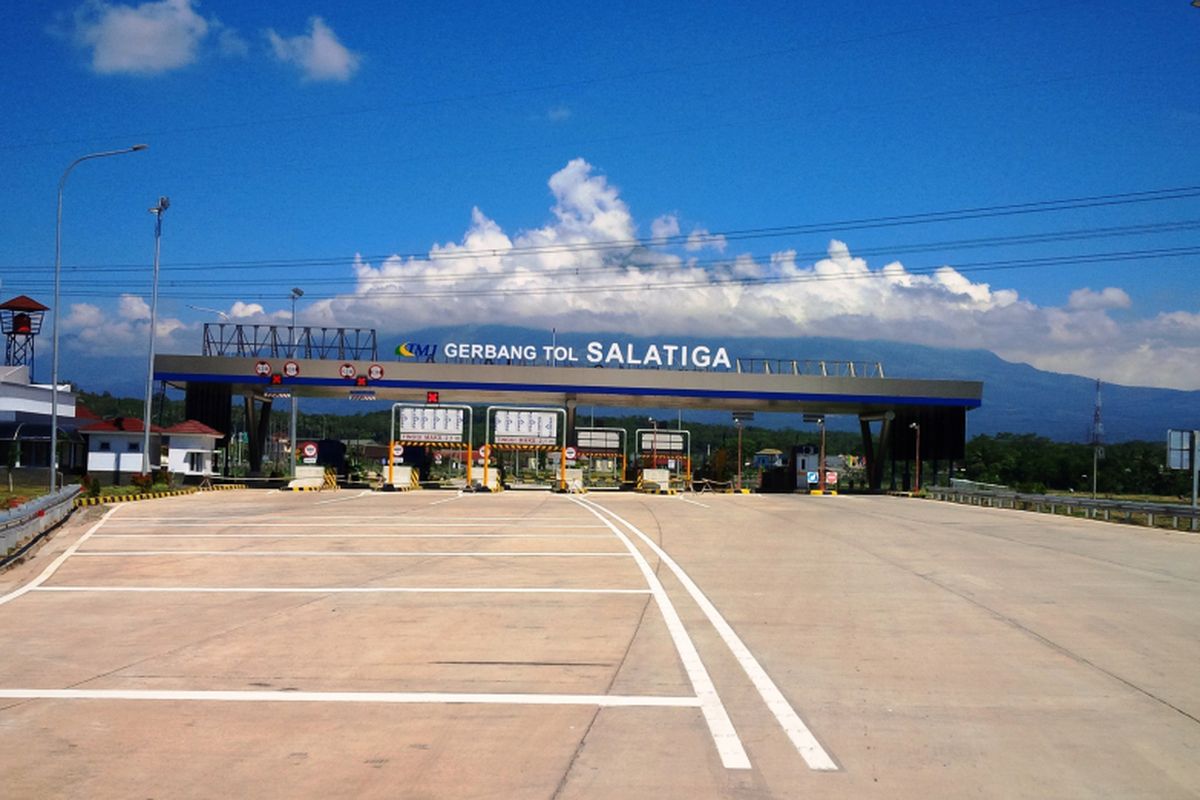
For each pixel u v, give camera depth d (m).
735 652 10.88
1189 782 6.56
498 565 19.55
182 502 41.19
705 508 41.66
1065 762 6.97
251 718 8.05
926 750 7.21
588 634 11.98
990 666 10.17
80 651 10.83
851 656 10.66
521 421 57.75
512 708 8.41
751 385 59.38
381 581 17.00
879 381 59.75
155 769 6.71
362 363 58.16
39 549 22.34
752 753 7.11
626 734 7.61
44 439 48.53
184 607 14.05
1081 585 16.91
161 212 48.16
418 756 7.03
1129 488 79.31
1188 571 19.25
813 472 63.03
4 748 7.20
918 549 23.52
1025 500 43.59
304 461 59.19
